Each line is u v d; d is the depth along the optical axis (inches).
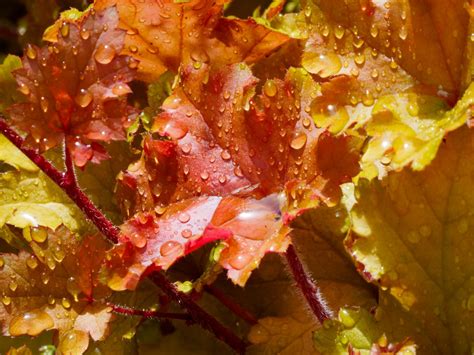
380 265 11.3
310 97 11.4
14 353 11.3
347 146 11.1
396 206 11.4
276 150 11.5
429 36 11.7
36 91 11.2
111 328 12.3
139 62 12.1
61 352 11.1
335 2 11.9
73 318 11.3
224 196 11.6
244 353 12.1
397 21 11.8
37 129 11.2
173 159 11.8
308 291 11.6
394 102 11.6
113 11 11.3
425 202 11.4
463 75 11.6
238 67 11.7
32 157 11.4
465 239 11.3
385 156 11.3
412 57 11.8
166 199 11.8
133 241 11.2
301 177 11.3
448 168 11.3
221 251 11.0
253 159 11.6
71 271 11.3
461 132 11.3
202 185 11.7
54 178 11.5
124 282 10.9
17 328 11.1
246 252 11.0
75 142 11.2
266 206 11.4
